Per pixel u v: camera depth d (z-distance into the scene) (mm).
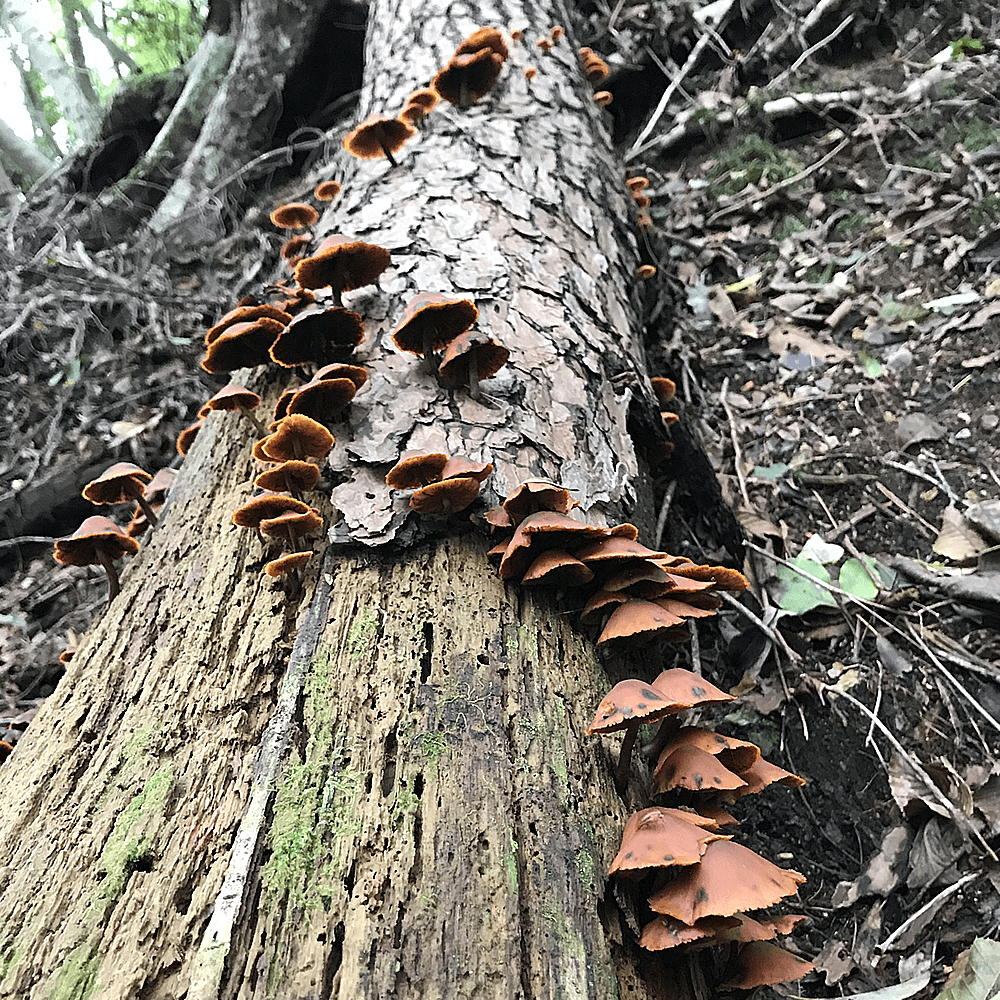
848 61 925
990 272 634
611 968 305
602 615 378
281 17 1023
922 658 468
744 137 886
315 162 1039
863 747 450
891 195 736
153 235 899
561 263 521
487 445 407
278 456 405
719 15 969
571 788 335
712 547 541
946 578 479
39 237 946
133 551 456
